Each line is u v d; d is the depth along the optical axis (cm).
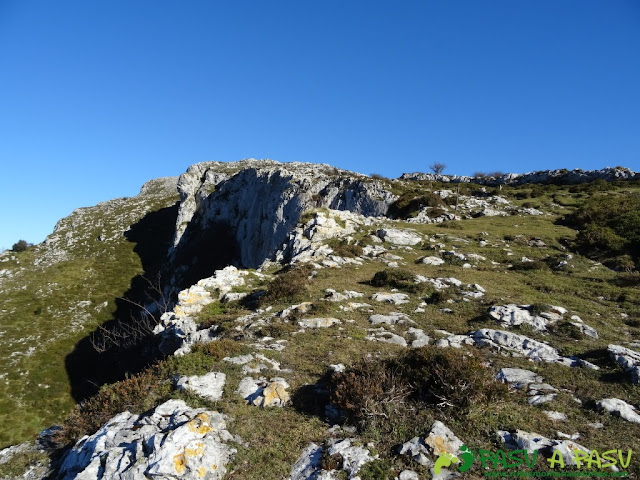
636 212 3453
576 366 1266
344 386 1022
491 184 8469
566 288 2191
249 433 944
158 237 9012
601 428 941
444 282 2141
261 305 1892
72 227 9438
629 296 2009
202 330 1719
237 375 1180
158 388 1110
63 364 4516
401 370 1094
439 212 4675
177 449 823
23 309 5741
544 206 5094
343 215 3744
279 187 6481
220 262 7031
